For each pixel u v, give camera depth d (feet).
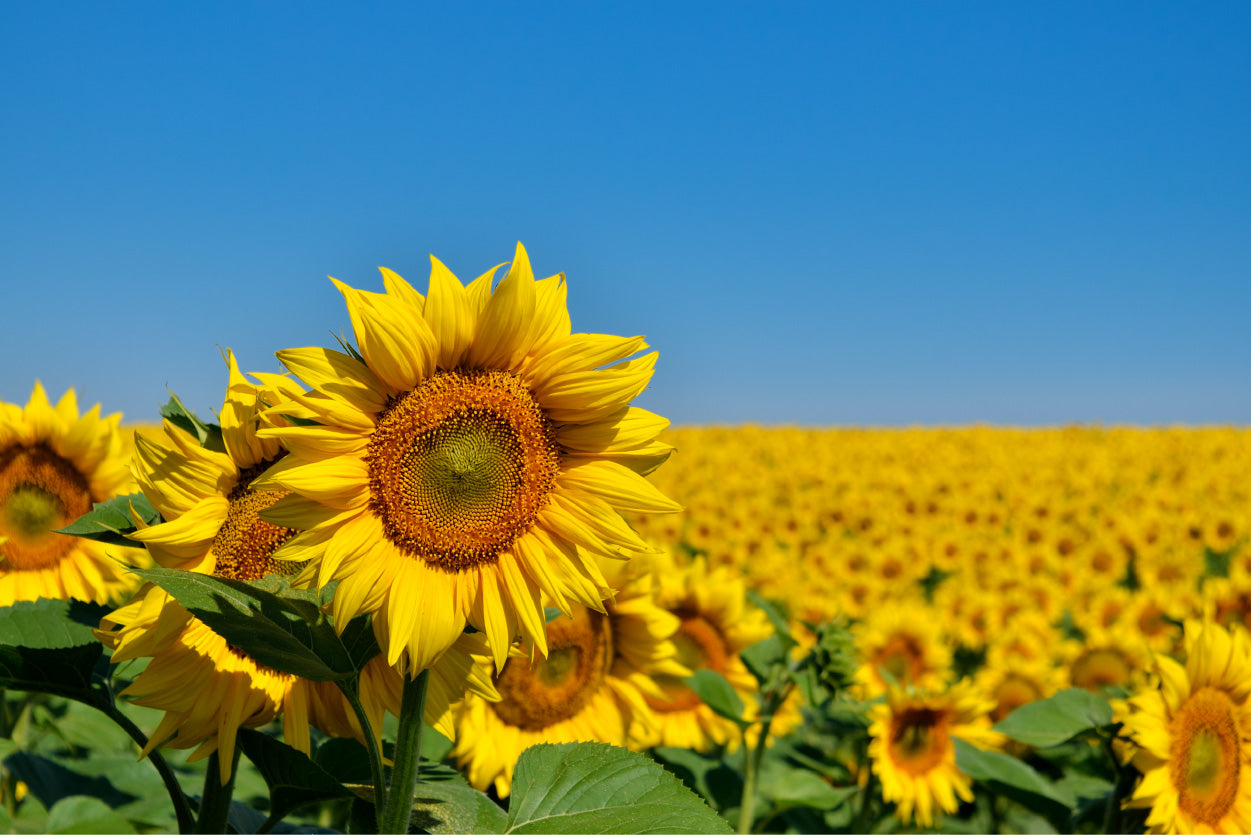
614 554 7.23
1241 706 12.94
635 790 7.66
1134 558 49.90
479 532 7.00
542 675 14.12
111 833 8.44
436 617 6.77
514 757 13.60
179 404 8.12
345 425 6.79
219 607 6.30
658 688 15.15
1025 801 13.97
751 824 16.25
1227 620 27.02
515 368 7.36
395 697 8.27
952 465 82.12
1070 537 49.34
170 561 7.65
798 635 18.78
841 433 139.64
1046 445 113.80
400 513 6.84
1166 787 12.00
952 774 17.37
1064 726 13.08
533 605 7.07
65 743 14.32
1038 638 27.27
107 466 13.47
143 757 7.65
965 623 32.14
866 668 21.81
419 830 7.43
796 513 53.16
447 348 7.07
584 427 7.43
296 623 6.63
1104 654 24.59
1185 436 122.21
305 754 7.67
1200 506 59.36
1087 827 16.48
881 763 16.75
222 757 7.58
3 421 12.84
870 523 56.29
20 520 12.89
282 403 6.64
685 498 62.03
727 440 120.26
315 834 9.22
